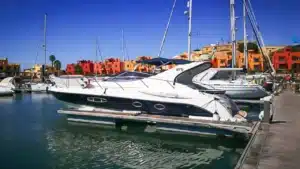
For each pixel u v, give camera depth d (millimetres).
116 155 10672
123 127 14594
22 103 28969
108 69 76250
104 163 9766
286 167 6066
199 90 13922
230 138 12406
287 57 66062
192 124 12547
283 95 25500
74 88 15922
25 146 11766
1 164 9453
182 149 11352
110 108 15484
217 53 55312
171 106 14141
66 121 16453
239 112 13672
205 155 10633
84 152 11000
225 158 10281
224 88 22750
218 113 13125
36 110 22906
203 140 12461
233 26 25656
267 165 6195
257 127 11219
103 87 15492
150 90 14516
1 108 24438
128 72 16109
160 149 11406
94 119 15141
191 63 14695
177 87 14148
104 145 11969
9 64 94500
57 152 10930
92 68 82750
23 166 9281
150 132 13820
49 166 9336
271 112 12219
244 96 22828
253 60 63875
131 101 14891
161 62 15656
